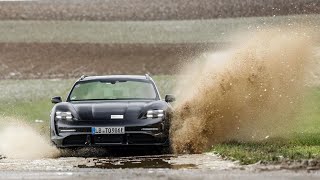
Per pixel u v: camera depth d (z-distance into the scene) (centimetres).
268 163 3023
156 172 2795
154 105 3916
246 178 2538
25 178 2662
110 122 3788
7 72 16475
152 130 3812
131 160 3416
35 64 18025
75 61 18588
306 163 2975
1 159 3669
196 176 2627
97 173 2788
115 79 4394
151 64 17788
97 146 3806
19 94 11006
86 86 4325
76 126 3797
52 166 3206
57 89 11881
